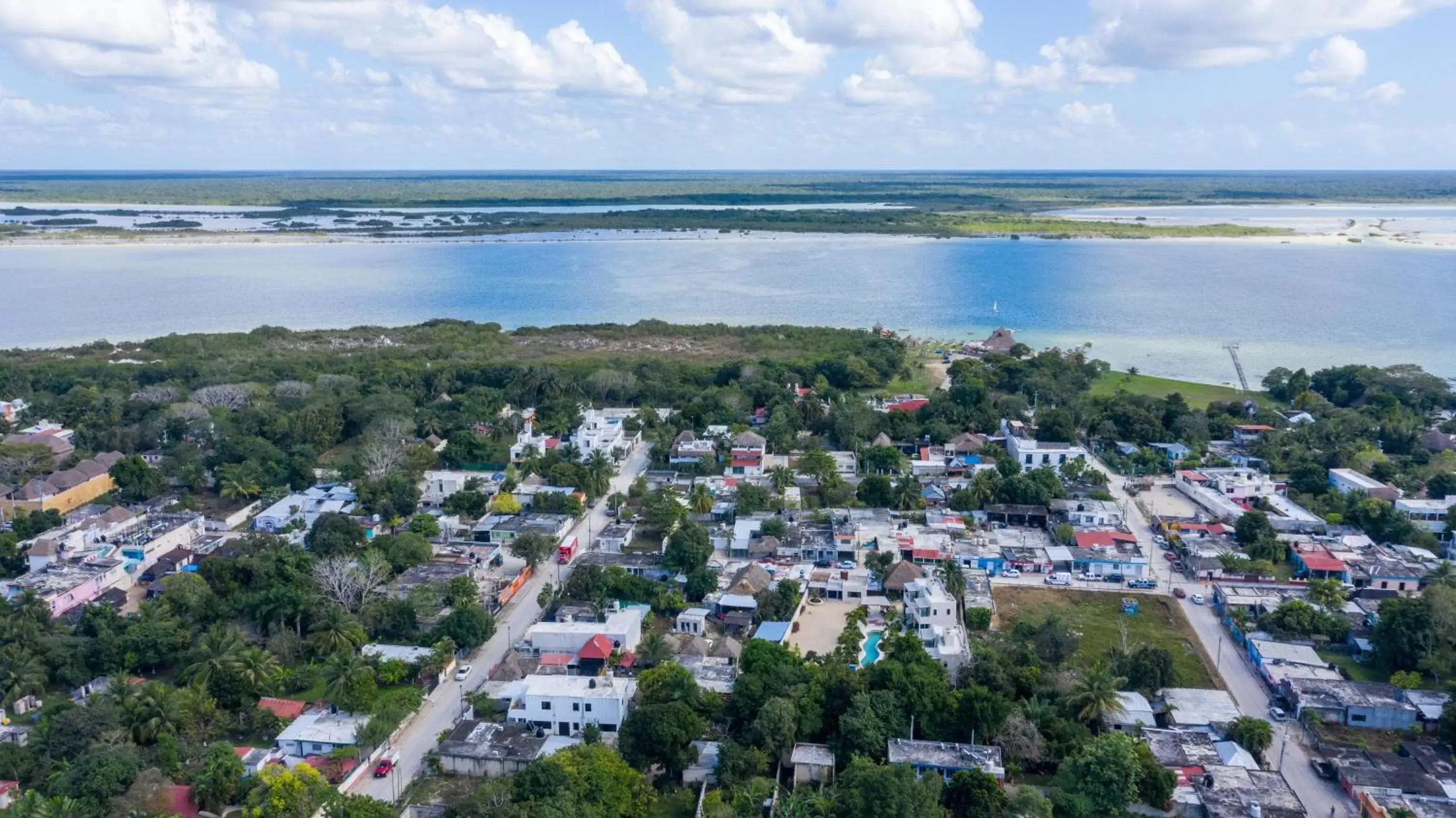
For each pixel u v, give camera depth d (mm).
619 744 110375
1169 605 154000
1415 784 104062
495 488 198500
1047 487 192125
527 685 121562
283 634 134000
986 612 145375
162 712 112750
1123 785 99812
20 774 106188
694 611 145625
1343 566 159125
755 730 110250
